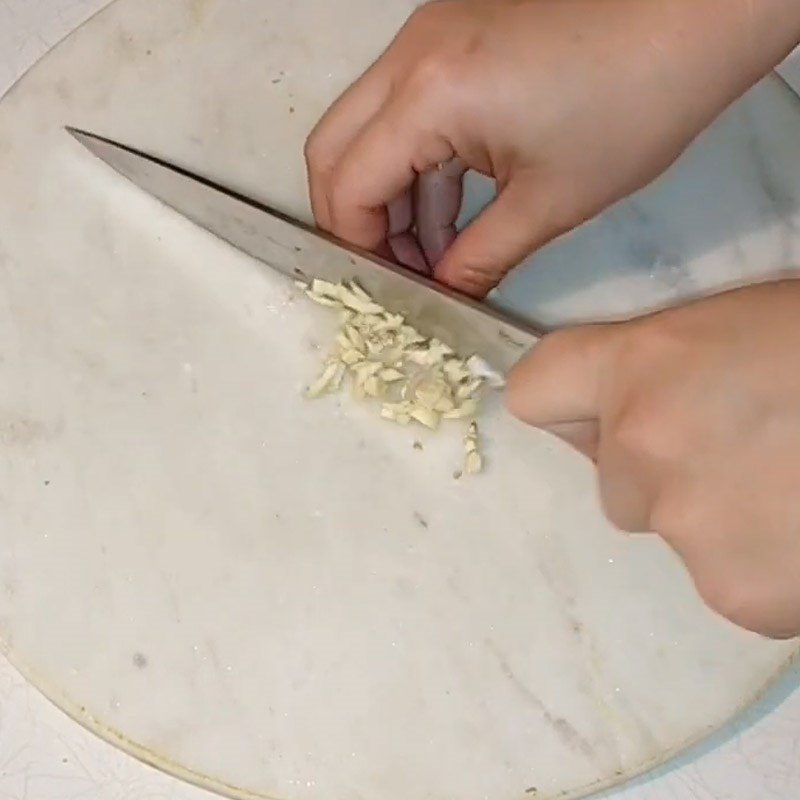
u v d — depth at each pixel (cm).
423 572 59
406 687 57
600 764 56
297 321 61
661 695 57
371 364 60
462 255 57
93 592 58
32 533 59
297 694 57
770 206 61
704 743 57
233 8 64
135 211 62
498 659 58
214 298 61
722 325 47
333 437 60
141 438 60
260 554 59
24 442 59
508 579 58
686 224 61
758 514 45
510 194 56
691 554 46
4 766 57
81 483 59
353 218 57
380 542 59
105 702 57
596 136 54
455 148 55
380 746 57
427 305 59
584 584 58
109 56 63
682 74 53
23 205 62
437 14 55
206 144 63
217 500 59
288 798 56
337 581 58
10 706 58
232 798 56
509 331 57
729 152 62
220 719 57
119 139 62
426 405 60
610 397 48
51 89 63
